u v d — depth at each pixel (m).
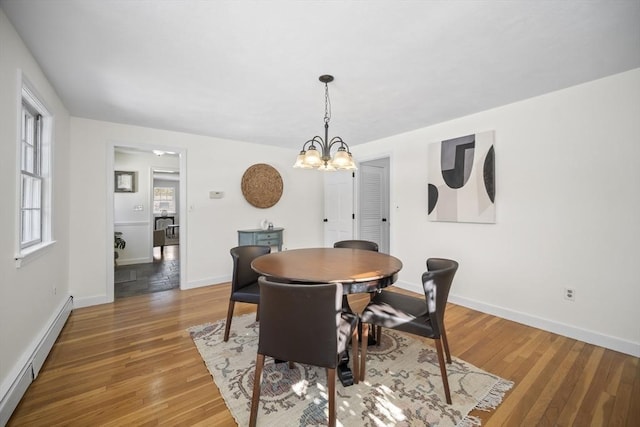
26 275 1.78
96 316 2.83
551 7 1.42
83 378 1.79
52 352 2.11
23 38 1.67
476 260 3.01
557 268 2.46
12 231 1.58
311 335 1.36
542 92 2.46
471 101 2.66
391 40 1.70
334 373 1.35
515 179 2.70
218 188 4.07
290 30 1.60
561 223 2.43
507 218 2.76
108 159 3.25
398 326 1.75
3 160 1.48
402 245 3.78
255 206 4.41
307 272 1.80
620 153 2.14
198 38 1.68
